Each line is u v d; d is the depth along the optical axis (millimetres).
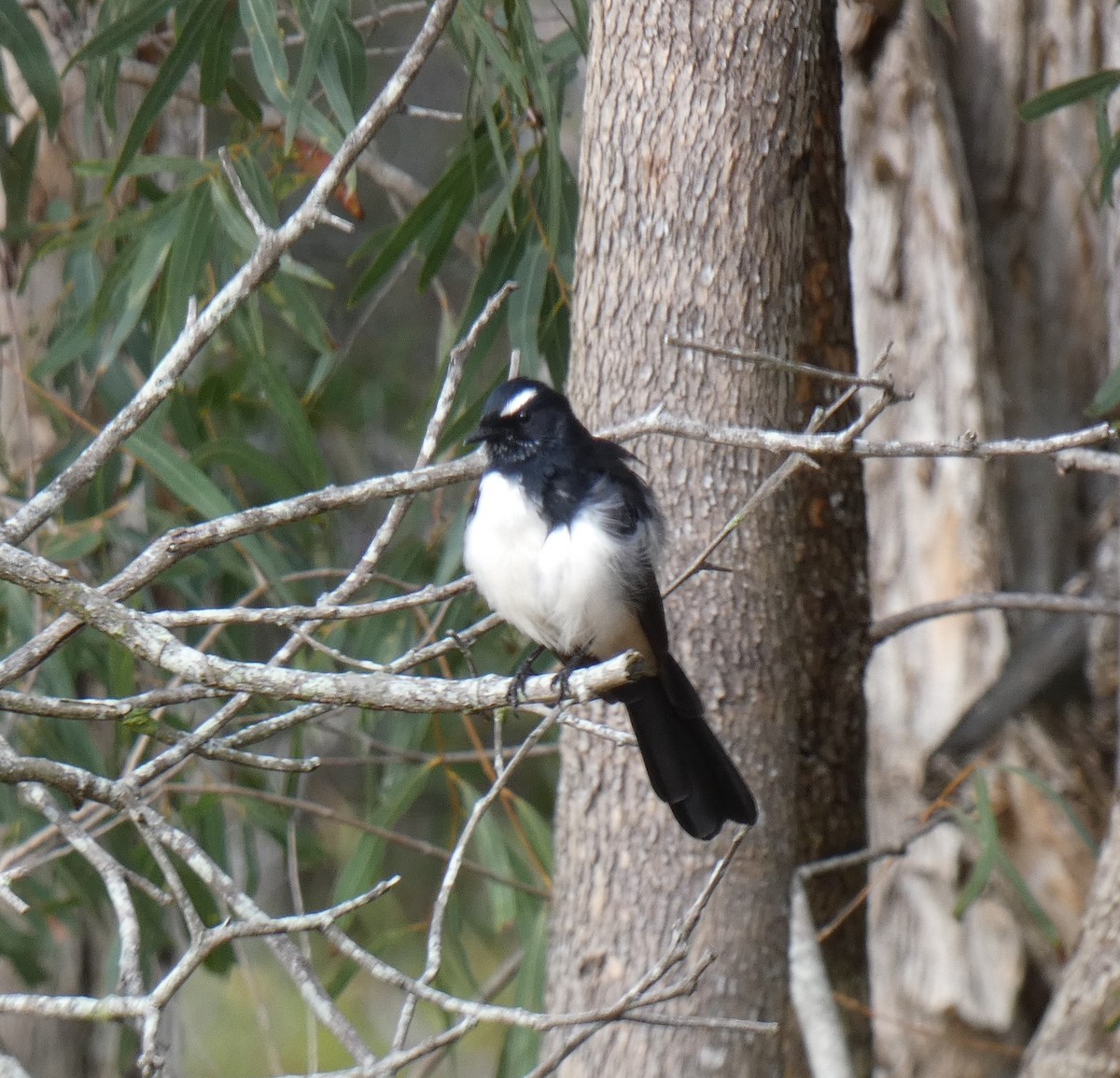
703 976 8711
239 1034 15992
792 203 8672
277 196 12102
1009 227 13516
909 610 10141
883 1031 13125
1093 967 9695
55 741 11117
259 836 16828
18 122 13531
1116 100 13086
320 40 9039
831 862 9141
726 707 8711
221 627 11391
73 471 6742
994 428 13039
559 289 11430
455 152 11586
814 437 6312
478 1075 16734
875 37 13227
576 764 9117
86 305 12094
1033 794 12352
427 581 12438
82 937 12977
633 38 8688
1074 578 12977
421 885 15883
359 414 15133
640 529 7910
